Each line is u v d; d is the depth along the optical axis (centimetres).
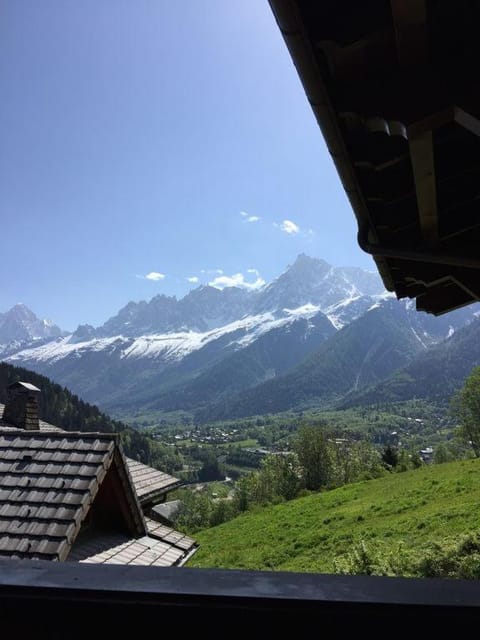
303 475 5634
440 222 366
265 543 3042
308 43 200
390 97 206
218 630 110
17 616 116
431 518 2350
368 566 1542
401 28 174
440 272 463
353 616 107
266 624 108
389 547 2002
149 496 1222
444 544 1533
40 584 114
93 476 802
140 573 121
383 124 217
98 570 123
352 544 2392
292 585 115
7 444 876
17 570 122
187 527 4947
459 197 335
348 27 195
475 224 363
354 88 214
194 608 110
